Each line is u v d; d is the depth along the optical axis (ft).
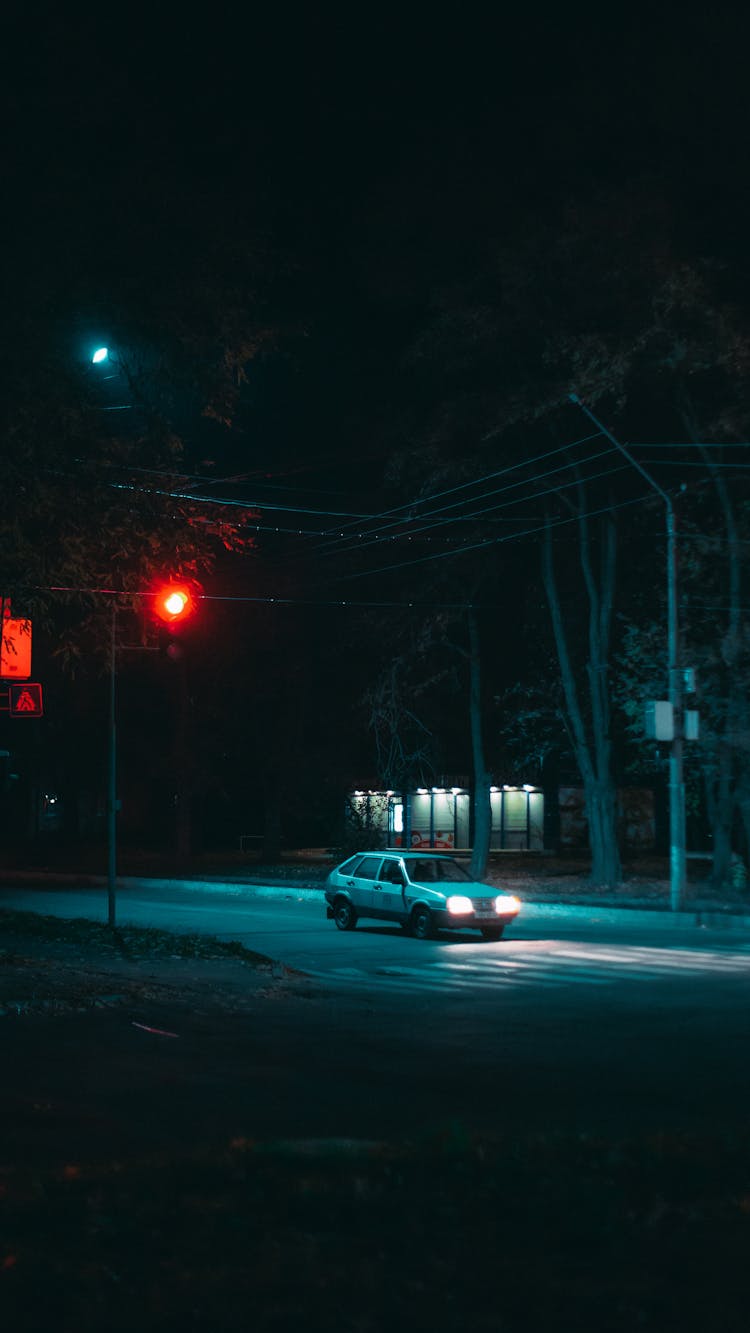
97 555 67.31
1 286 56.08
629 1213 19.35
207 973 63.87
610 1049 44.45
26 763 227.40
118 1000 53.42
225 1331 14.74
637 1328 14.61
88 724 191.62
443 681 159.63
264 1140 28.43
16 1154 28.14
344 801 181.98
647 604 133.80
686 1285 16.03
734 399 111.55
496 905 86.38
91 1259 17.29
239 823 240.53
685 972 67.15
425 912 87.10
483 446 125.90
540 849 194.90
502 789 189.47
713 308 104.83
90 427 62.95
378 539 137.69
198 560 70.03
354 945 82.89
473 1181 21.88
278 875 156.25
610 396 116.47
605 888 126.82
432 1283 16.22
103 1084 37.17
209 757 178.40
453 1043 45.60
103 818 261.85
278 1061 41.70
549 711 142.51
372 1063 41.55
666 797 189.37
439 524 138.51
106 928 82.33
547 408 109.81
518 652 161.99
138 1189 21.16
